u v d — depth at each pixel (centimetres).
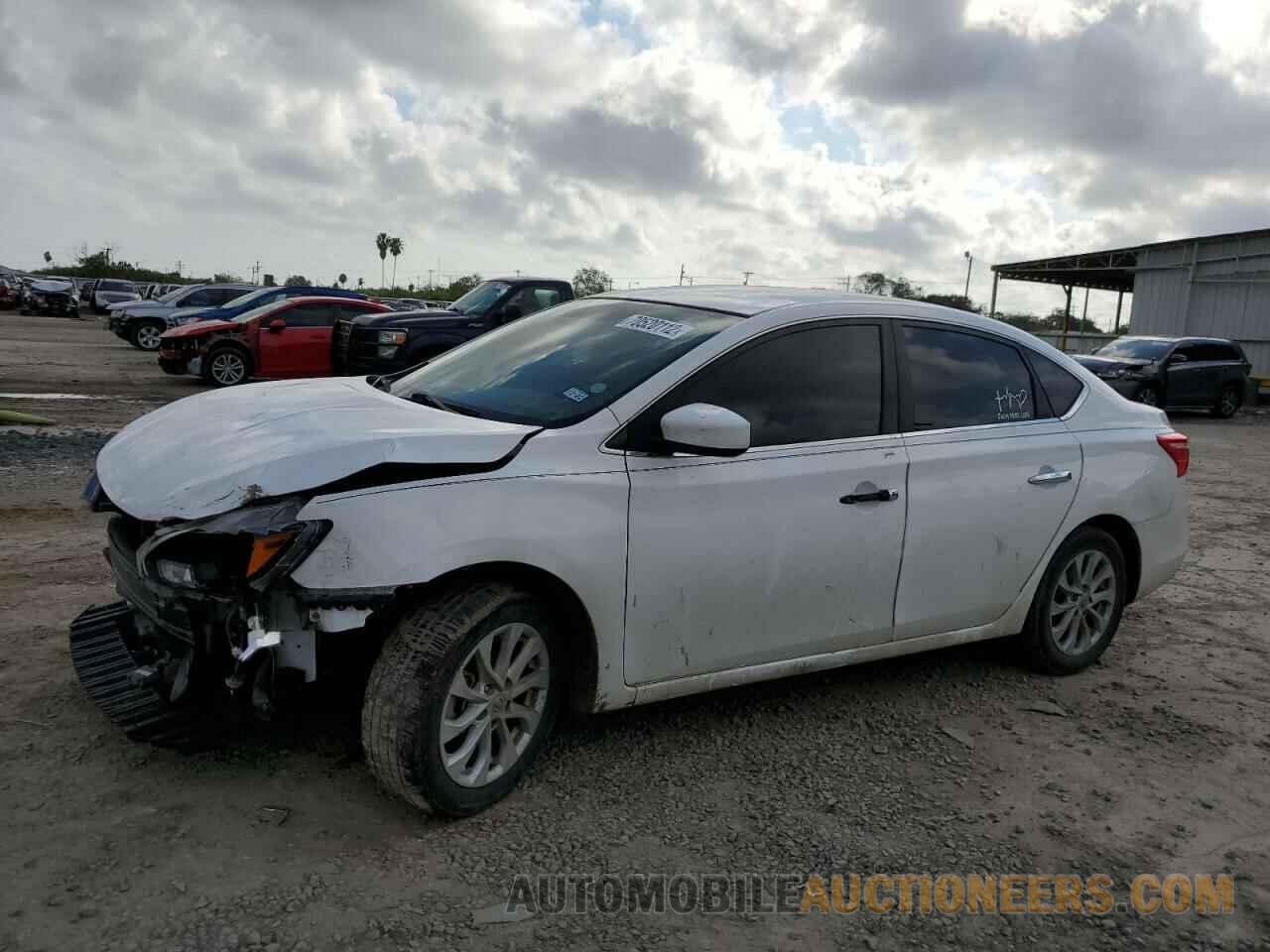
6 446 913
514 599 311
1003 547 430
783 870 300
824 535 374
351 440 297
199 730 304
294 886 274
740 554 354
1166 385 2042
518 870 290
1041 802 353
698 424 320
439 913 267
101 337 3044
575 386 357
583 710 341
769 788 349
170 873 275
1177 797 362
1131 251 3428
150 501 299
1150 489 484
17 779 317
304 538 276
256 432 321
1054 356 473
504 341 430
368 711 296
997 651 509
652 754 369
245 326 1634
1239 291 3128
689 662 355
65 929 249
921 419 410
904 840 322
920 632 416
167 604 295
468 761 314
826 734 397
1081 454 457
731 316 383
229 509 282
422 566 288
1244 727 429
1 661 406
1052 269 3659
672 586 342
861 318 404
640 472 334
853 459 383
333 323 1648
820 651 388
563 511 315
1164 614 594
